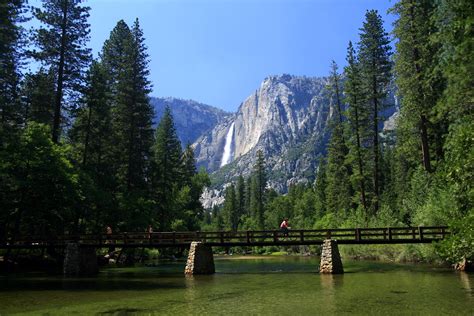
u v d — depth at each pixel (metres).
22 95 38.28
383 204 39.66
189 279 24.06
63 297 16.97
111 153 41.94
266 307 14.19
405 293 16.39
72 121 42.12
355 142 41.88
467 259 23.59
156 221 44.16
